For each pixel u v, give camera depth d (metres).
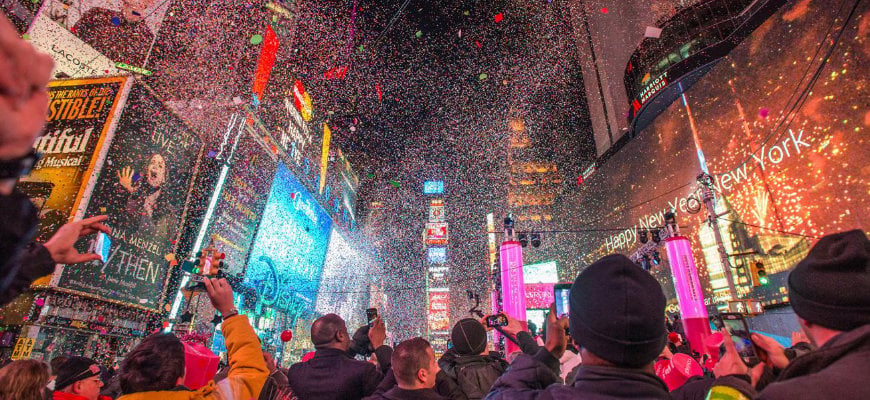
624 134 38.38
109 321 20.55
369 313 4.72
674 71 27.25
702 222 25.00
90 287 19.59
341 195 58.19
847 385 1.04
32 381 2.87
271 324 36.16
